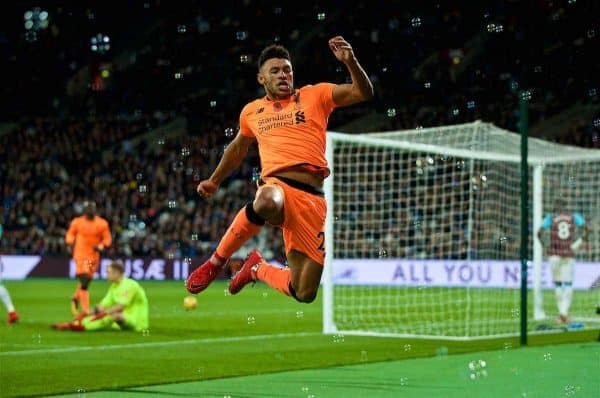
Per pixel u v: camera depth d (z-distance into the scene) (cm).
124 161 5466
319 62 5309
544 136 4612
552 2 4828
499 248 3622
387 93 5216
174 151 5544
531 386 1089
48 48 6188
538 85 4844
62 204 5175
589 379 1153
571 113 4781
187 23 5966
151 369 1264
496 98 4900
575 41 4806
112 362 1348
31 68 6234
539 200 2333
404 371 1245
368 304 2956
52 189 5341
